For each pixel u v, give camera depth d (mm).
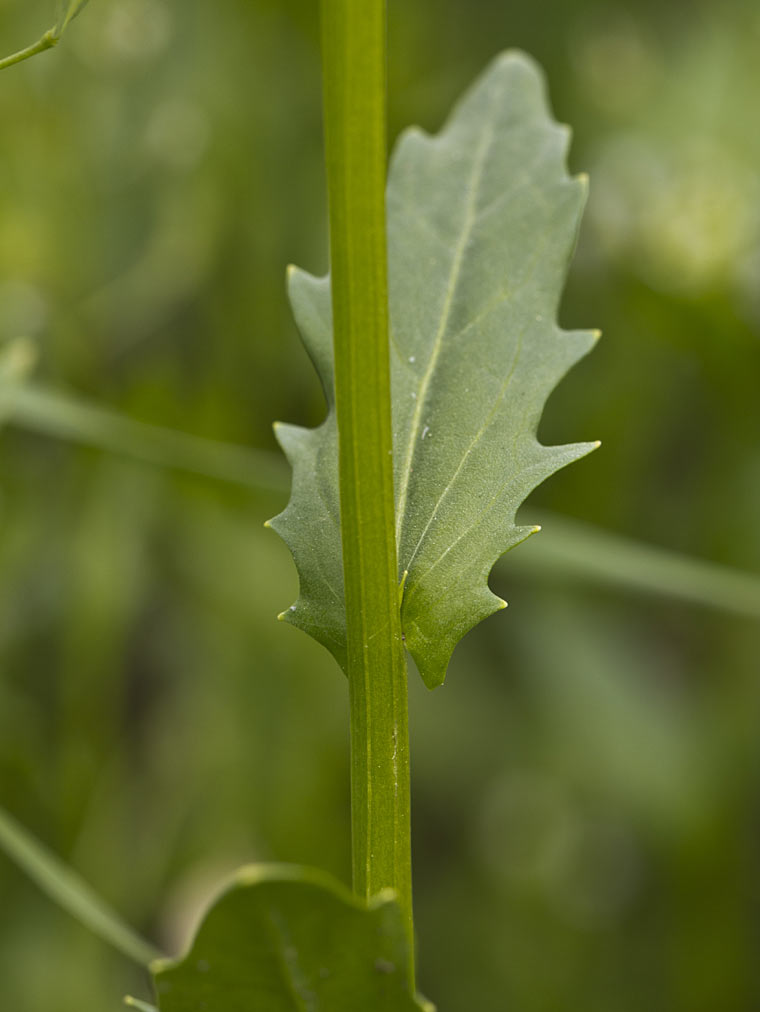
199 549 575
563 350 247
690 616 623
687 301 589
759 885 568
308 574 235
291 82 599
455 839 617
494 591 615
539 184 261
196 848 556
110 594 531
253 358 590
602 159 637
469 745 598
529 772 601
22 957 494
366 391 226
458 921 596
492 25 656
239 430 576
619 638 616
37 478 545
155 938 536
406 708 232
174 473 477
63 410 456
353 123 220
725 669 607
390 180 263
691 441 616
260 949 213
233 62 589
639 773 578
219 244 586
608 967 580
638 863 611
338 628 234
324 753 572
